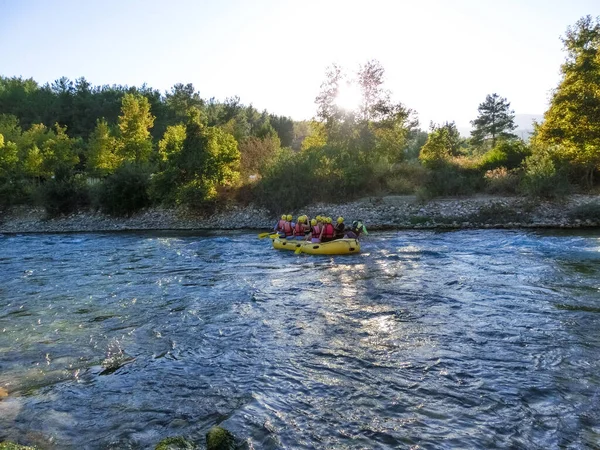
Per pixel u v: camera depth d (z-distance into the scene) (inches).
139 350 285.4
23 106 2751.0
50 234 1173.1
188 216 1240.2
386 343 284.0
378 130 1291.8
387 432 187.2
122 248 788.0
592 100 976.9
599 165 1040.2
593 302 354.0
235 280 480.1
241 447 178.5
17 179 1624.0
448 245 680.4
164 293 430.0
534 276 447.2
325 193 1161.4
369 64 1275.8
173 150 1290.6
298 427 192.7
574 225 855.7
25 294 438.6
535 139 1332.4
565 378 229.6
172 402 217.6
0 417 206.1
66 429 195.9
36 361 270.7
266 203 1189.1
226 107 2901.1
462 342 281.9
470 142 2295.8
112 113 2783.0
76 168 2107.5
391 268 515.5
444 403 209.2
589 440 177.3
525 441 177.9
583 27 1109.1
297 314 349.7
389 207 1050.1
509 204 976.3
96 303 398.9
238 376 244.2
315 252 636.1
